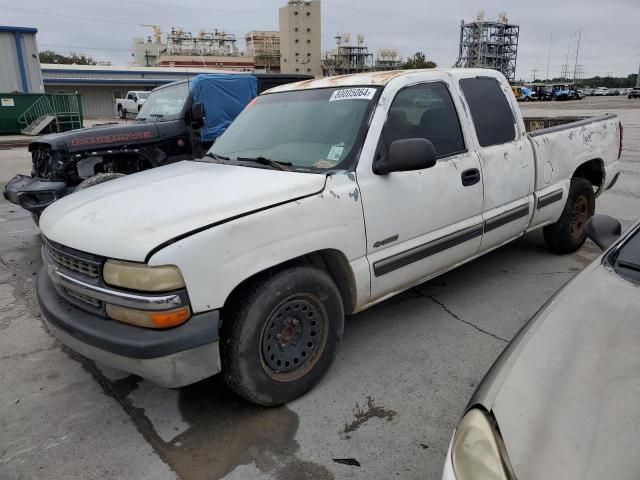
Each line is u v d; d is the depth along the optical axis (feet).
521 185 14.26
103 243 8.36
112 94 167.12
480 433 5.35
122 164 22.67
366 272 10.51
